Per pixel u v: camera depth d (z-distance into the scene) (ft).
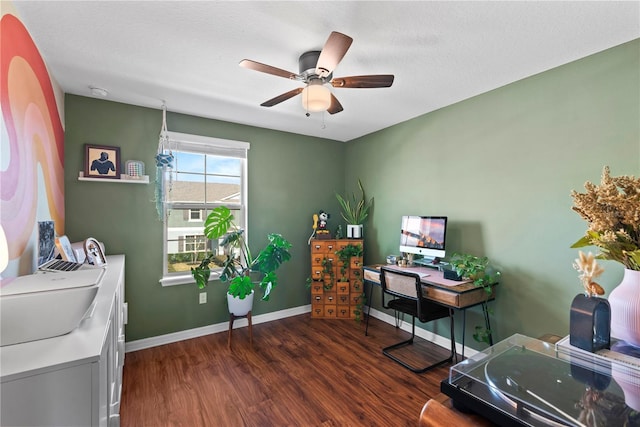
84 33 5.40
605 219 3.86
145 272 9.11
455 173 9.00
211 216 9.12
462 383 2.86
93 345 2.73
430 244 8.97
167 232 9.64
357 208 12.39
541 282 7.05
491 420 2.53
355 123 10.94
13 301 2.64
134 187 8.93
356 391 6.84
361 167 12.75
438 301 7.58
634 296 3.74
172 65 6.66
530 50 6.04
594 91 6.20
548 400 2.58
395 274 8.35
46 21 5.01
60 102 7.48
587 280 3.96
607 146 6.02
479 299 7.52
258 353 8.71
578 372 2.97
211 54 6.21
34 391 2.35
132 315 8.91
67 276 3.22
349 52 6.10
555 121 6.80
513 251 7.59
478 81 7.51
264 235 11.43
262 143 11.39
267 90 8.01
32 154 5.05
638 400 2.56
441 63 6.57
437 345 9.36
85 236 8.20
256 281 11.20
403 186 10.78
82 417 2.51
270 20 5.10
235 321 10.64
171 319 9.52
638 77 5.63
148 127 9.13
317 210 12.80
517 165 7.50
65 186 7.89
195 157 10.17
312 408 6.23
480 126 8.32
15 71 4.39
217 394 6.70
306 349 8.98
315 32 5.42
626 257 3.87
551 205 6.88
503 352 3.43
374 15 4.95
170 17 5.01
